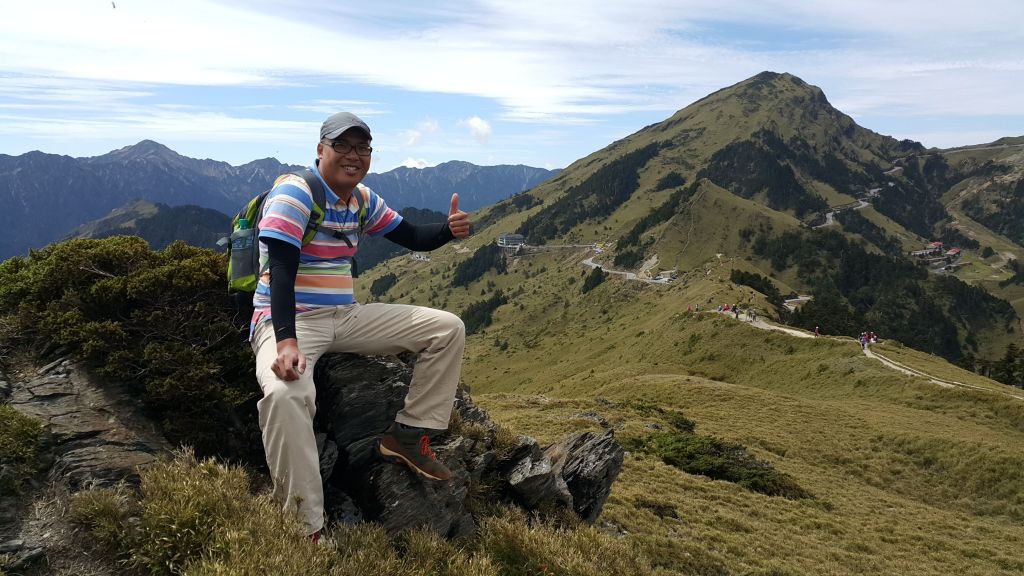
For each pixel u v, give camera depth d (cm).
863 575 2012
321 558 459
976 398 5922
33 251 730
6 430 465
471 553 657
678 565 1694
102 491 445
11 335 613
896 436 4588
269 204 500
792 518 2623
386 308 595
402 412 602
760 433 4672
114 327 592
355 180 549
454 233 665
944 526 3025
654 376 8031
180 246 757
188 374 573
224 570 388
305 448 478
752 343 10206
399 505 608
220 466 512
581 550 748
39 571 385
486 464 866
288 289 474
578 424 3841
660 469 2986
